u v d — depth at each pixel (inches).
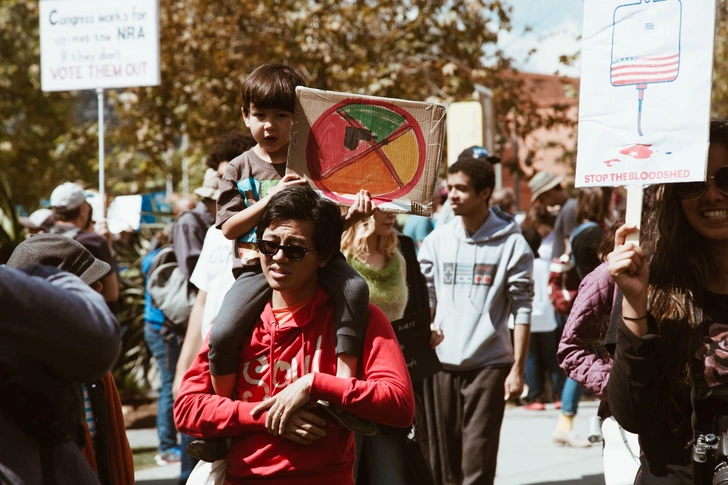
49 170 911.0
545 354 382.3
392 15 585.9
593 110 109.7
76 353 85.5
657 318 109.0
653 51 107.0
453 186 211.9
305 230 113.0
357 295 115.3
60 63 297.7
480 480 202.7
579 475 263.6
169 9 606.2
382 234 172.2
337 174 125.6
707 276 110.6
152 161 660.7
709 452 102.0
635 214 106.5
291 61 576.1
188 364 195.3
